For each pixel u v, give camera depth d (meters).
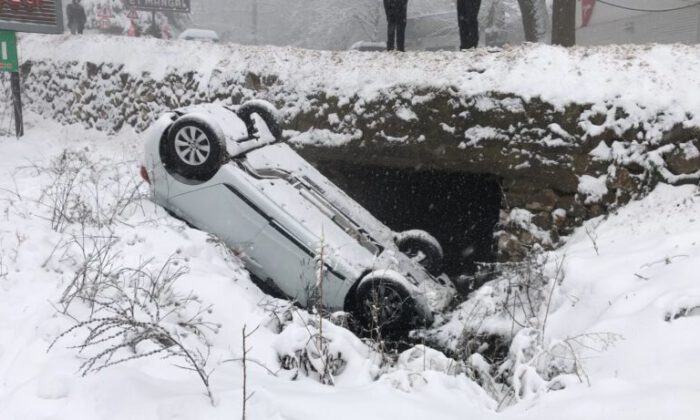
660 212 6.21
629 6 21.17
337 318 5.19
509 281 5.63
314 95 9.12
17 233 5.52
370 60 8.99
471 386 3.87
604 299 4.66
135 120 11.64
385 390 3.52
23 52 14.13
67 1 30.34
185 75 10.84
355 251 6.38
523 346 4.23
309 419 3.20
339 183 9.29
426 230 9.60
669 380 3.47
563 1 12.33
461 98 7.81
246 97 9.93
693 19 19.11
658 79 6.93
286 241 6.32
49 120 13.26
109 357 3.66
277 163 7.05
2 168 9.27
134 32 30.27
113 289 4.78
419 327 6.04
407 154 8.23
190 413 3.26
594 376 3.79
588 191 6.97
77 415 3.26
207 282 5.14
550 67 7.53
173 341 3.80
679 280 4.39
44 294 4.68
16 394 3.45
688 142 6.46
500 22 26.34
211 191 6.53
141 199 6.80
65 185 7.18
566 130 7.13
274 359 4.20
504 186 7.55
